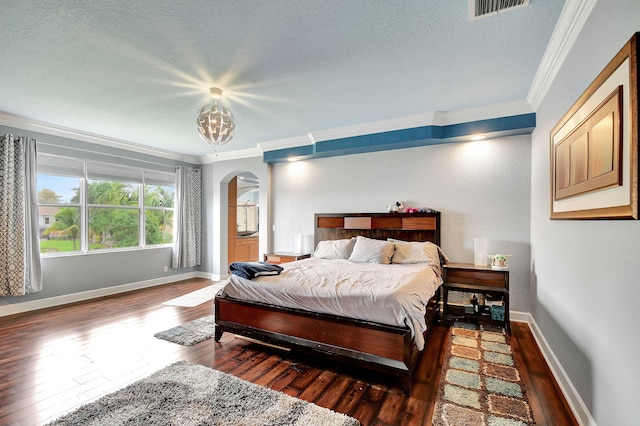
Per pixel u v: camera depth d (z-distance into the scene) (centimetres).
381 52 231
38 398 204
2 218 367
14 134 380
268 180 538
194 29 201
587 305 173
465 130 361
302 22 194
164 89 293
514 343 294
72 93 303
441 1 175
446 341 299
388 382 224
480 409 191
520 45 221
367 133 413
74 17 188
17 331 322
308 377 231
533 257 334
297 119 388
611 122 135
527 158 357
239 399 198
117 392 206
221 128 273
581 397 180
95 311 394
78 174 449
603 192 144
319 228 485
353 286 247
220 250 605
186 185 593
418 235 409
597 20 160
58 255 426
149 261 542
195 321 354
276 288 269
